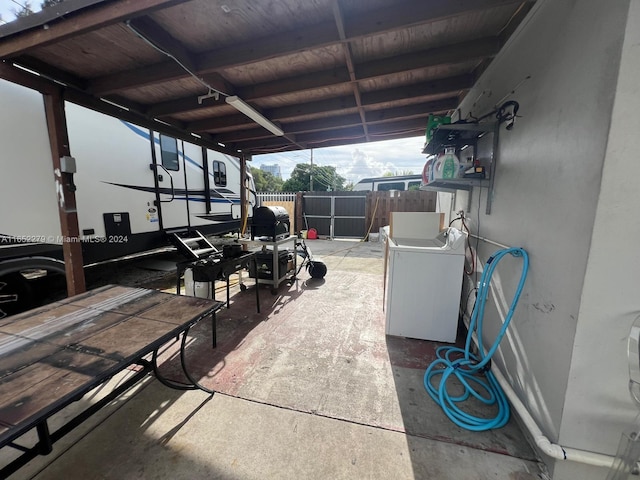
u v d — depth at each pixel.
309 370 2.03
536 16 1.50
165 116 3.32
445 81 2.60
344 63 2.28
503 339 1.79
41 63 2.21
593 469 1.20
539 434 1.27
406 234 3.33
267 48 1.92
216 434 1.47
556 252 1.27
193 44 1.98
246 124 3.54
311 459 1.33
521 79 1.65
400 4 1.64
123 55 2.12
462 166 2.35
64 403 0.94
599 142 1.02
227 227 5.72
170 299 1.87
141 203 3.76
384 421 1.57
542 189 1.39
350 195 8.62
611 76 0.98
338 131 4.32
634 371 1.00
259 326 2.73
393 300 2.50
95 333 1.40
